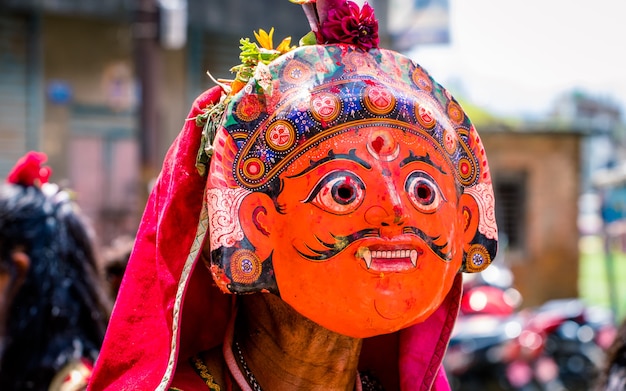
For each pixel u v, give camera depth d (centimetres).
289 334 156
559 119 1205
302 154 139
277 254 140
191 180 148
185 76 1023
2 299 240
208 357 165
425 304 141
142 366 152
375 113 141
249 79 144
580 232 1198
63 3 970
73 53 1016
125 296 156
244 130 141
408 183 140
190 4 999
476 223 154
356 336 142
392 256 138
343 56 146
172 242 149
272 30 153
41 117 997
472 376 681
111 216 1054
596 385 305
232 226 140
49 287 241
